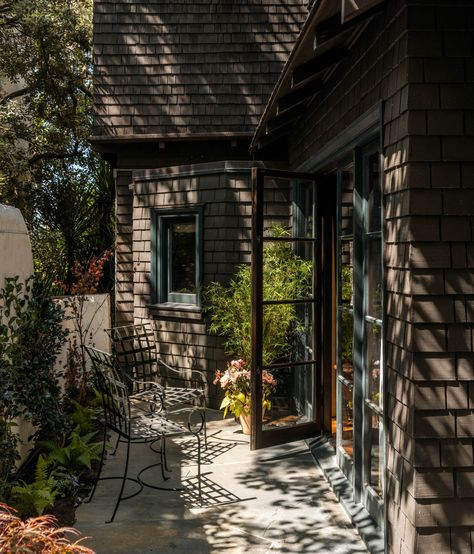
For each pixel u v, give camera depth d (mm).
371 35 3543
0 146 10930
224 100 7898
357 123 3732
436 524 2885
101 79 7941
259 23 8008
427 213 2896
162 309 7223
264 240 5027
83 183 13164
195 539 3600
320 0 3023
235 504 4141
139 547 3484
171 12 8039
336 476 4504
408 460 2969
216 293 6578
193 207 6953
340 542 3570
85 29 11844
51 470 4547
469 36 2914
